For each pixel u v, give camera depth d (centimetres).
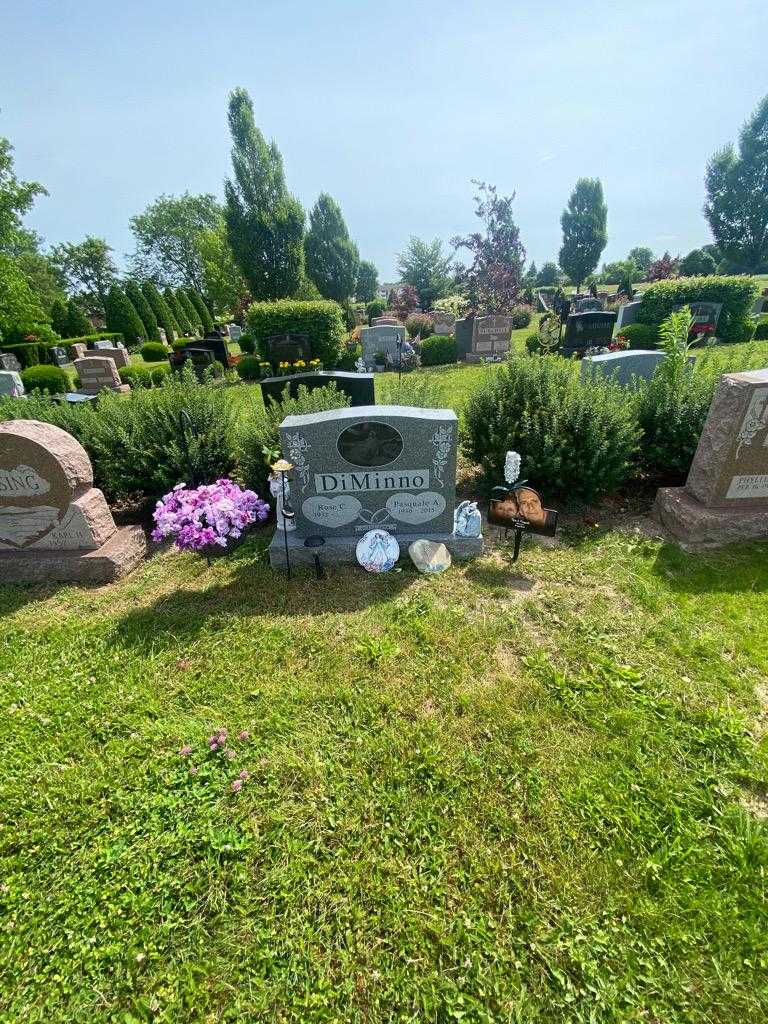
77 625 379
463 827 223
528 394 533
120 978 180
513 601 383
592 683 297
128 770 256
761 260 3156
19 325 2544
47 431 439
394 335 1667
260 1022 167
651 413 548
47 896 204
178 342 2075
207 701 300
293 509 457
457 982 175
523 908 194
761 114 2842
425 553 430
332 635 352
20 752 270
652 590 383
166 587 430
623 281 3167
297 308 1573
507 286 2292
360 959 182
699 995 170
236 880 206
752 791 235
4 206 2517
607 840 217
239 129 2039
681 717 272
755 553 429
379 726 276
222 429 572
